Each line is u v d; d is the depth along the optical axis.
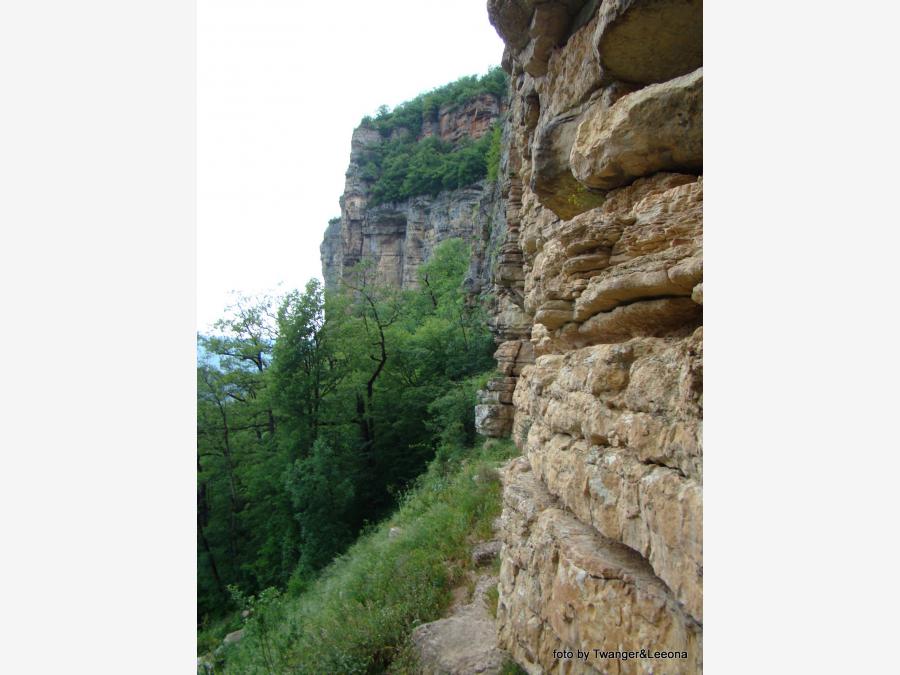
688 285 3.66
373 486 24.98
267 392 25.89
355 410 26.72
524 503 5.69
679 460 3.25
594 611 3.90
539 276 6.53
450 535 10.30
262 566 23.11
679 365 3.46
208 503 27.42
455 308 32.62
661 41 5.02
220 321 27.83
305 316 25.34
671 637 3.27
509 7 7.10
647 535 3.47
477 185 68.56
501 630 5.91
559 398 5.25
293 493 20.86
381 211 81.81
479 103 80.81
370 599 9.35
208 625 20.88
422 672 6.06
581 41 6.34
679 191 4.02
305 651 7.97
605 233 4.51
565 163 6.63
